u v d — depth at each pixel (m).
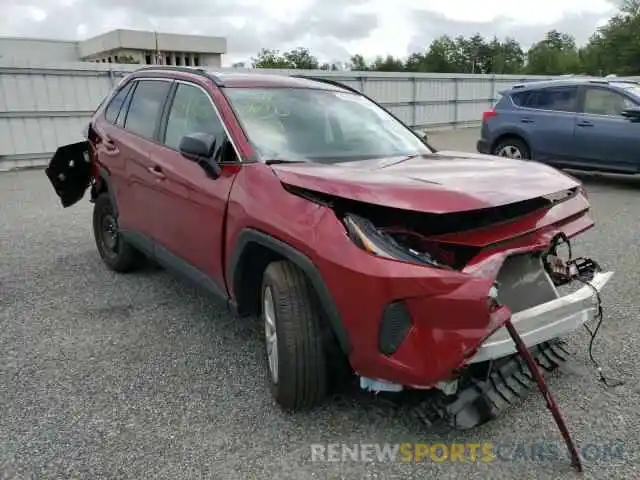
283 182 2.91
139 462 2.62
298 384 2.82
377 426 2.88
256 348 3.76
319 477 2.53
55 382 3.33
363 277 2.44
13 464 2.60
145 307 4.47
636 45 56.62
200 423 2.92
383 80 20.25
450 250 2.54
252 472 2.56
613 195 8.87
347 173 2.85
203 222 3.49
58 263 5.63
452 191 2.57
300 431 2.85
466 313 2.36
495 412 2.72
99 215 5.36
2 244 6.39
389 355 2.48
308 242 2.64
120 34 43.84
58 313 4.36
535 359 3.14
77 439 2.79
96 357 3.65
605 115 9.15
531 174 3.03
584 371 3.37
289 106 3.83
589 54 64.62
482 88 24.72
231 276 3.25
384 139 3.92
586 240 6.19
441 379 2.41
